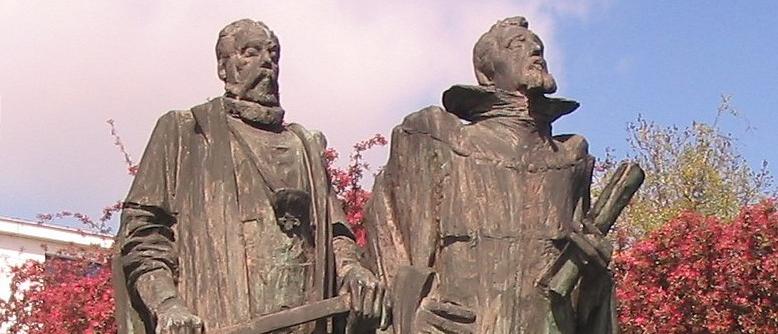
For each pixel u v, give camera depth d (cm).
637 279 1557
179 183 700
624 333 1542
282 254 686
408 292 727
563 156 756
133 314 681
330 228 705
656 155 2455
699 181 2422
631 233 2162
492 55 765
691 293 1527
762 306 1513
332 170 1507
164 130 705
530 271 726
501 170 742
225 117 704
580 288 731
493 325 719
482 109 765
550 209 737
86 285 1531
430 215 748
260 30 717
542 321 721
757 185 2444
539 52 761
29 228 2153
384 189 773
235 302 676
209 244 685
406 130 767
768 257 1517
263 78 709
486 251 729
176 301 661
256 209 690
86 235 1991
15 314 1633
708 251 1538
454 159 747
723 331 1512
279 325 659
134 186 694
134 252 679
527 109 757
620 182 743
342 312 669
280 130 716
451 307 723
